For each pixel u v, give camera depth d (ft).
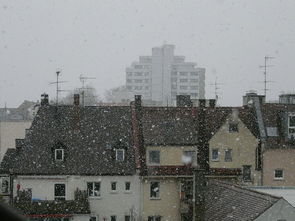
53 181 134.92
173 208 136.77
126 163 138.21
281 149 145.79
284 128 149.89
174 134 143.84
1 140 248.32
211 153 142.72
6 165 148.97
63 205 127.75
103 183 135.85
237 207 84.48
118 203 135.54
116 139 144.77
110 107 155.12
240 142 144.05
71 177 135.13
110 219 135.54
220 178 139.44
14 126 250.37
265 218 75.15
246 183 143.95
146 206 136.05
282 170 146.20
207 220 89.40
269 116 155.02
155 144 139.44
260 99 163.63
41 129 146.61
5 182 147.23
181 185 136.87
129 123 150.00
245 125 144.46
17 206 125.39
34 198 134.00
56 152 139.13
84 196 130.41
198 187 92.68
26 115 321.11
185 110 154.20
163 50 618.85
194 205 92.68
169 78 618.03
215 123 150.51
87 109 153.48
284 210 75.72
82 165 137.39
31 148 140.77
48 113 151.43
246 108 159.12
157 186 137.18
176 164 140.15
